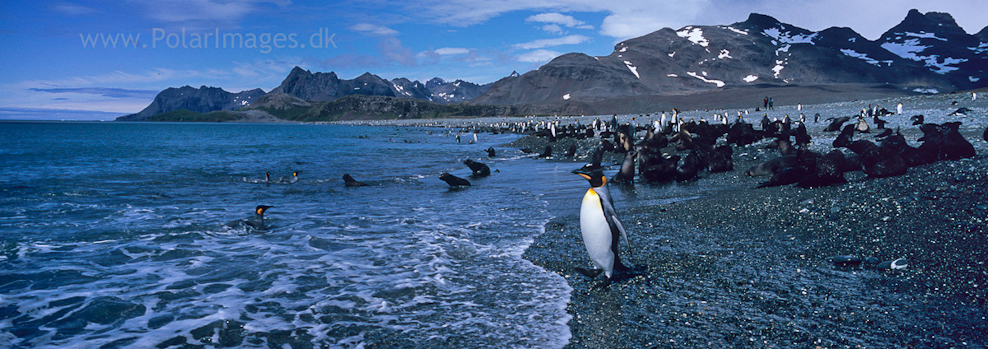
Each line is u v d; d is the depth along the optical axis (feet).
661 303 16.52
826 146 63.41
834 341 13.21
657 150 52.39
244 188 51.98
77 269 21.53
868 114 127.54
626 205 35.73
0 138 225.56
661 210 32.48
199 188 52.19
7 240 27.09
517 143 141.38
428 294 18.08
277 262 22.61
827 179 36.29
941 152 41.98
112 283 19.58
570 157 85.81
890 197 29.27
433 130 326.44
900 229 22.93
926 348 12.58
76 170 74.69
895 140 41.50
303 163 85.61
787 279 18.07
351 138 222.28
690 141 75.05
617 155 80.59
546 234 27.25
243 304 17.19
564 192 44.16
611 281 19.03
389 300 17.51
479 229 29.09
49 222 32.58
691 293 17.28
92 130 388.57
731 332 14.10
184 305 17.06
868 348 12.75
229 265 22.17
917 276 17.39
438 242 26.04
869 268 18.65
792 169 39.42
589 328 14.83
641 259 21.62
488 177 59.31
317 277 20.25
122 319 15.83
